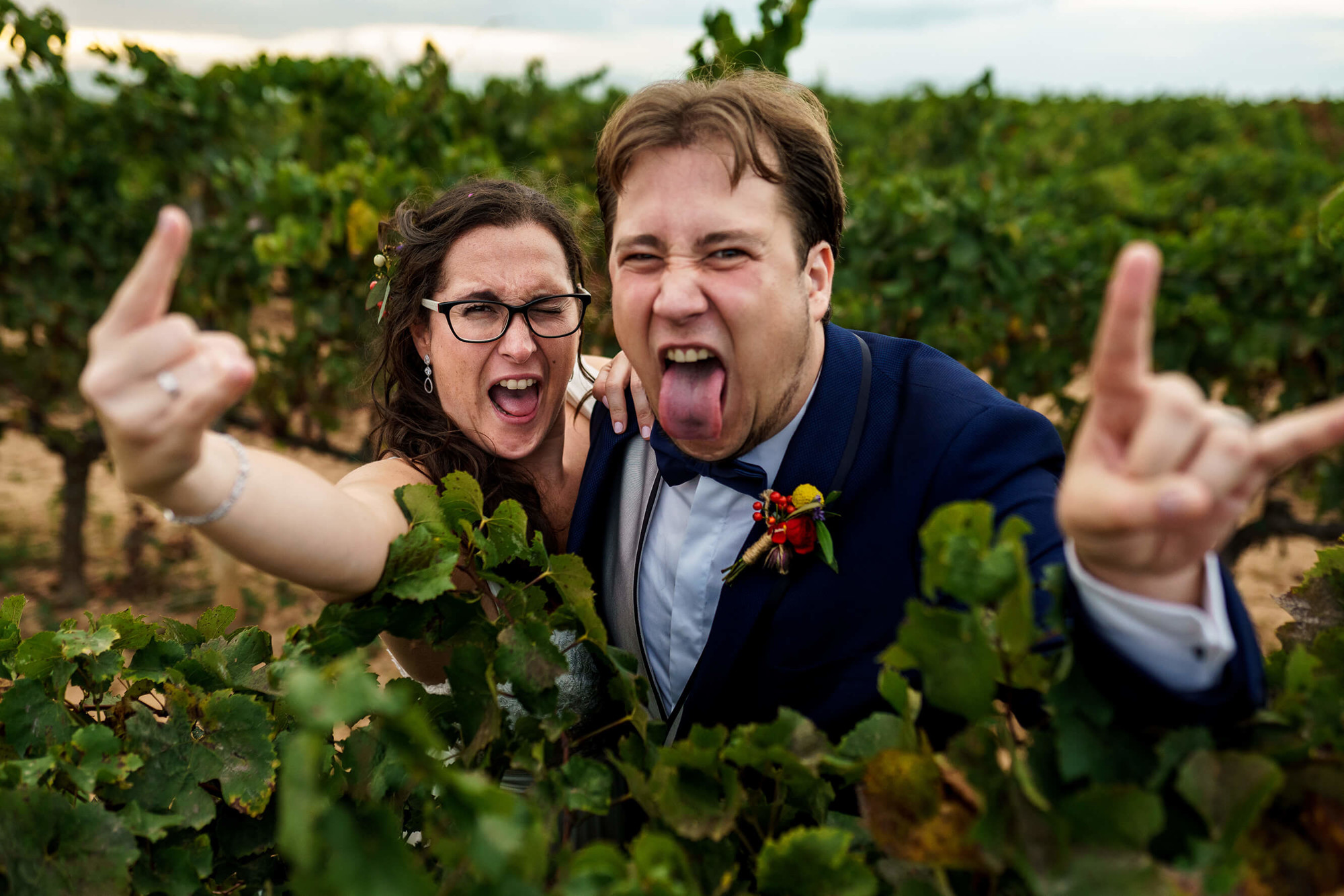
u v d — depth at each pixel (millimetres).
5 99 7234
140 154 5750
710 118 1336
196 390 958
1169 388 801
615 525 1755
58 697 1236
